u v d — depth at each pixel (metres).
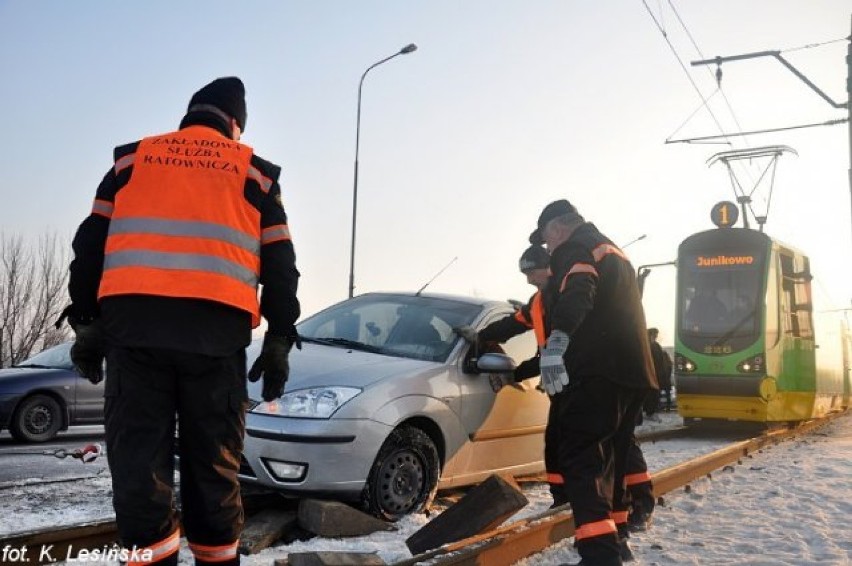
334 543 4.72
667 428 16.19
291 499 5.56
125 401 2.75
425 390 5.63
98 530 4.28
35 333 34.56
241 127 3.26
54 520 5.10
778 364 13.88
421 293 7.06
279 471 5.07
